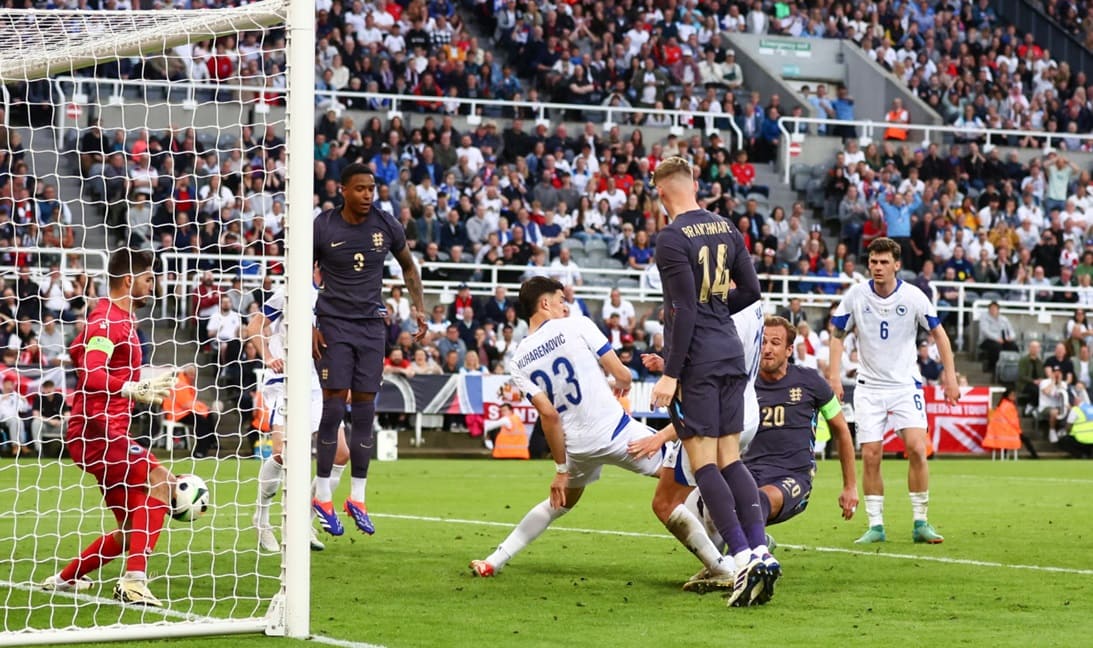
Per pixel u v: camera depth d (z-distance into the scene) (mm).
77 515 15125
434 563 11570
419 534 13906
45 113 29844
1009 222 39250
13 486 18844
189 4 37031
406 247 12898
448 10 40500
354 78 37344
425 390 29781
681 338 9164
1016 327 36000
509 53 41219
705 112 39031
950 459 31766
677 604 9398
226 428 27016
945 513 16750
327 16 38125
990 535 14117
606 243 35406
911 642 7965
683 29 43500
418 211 33625
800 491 11211
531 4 41875
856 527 14938
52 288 27734
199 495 9867
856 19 47250
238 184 30875
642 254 35000
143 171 30125
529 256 33656
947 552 12617
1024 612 9102
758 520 9375
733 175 38438
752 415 9992
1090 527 14945
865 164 39500
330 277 12500
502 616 8867
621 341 31984
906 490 20859
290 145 8375
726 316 9516
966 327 36281
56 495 17703
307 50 8414
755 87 44250
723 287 9430
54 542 12719
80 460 9508
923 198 39094
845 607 9289
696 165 37719
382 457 28531
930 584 10453
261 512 12219
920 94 45125
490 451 30109
